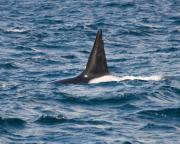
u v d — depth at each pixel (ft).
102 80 201.98
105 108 176.65
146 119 165.68
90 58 204.54
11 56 275.59
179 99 187.93
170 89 195.62
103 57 204.85
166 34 354.33
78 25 395.75
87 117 166.71
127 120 164.45
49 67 248.32
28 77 224.53
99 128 157.38
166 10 481.05
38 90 196.65
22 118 165.27
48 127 158.92
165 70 237.25
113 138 150.10
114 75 208.54
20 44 314.76
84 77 203.21
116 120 164.14
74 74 231.30
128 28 378.32
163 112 171.12
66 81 203.31
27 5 541.75
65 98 185.37
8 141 148.87
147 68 242.99
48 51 293.23
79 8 505.25
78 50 297.53
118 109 175.42
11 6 536.83
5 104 180.96
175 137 151.64
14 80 217.97
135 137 150.92
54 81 209.05
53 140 149.18
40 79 220.43
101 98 184.55
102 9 494.59
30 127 159.12
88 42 326.24
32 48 302.25
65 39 335.67
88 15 456.45
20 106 178.50
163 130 156.46
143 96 186.70
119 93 188.34
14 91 197.47
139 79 206.69
